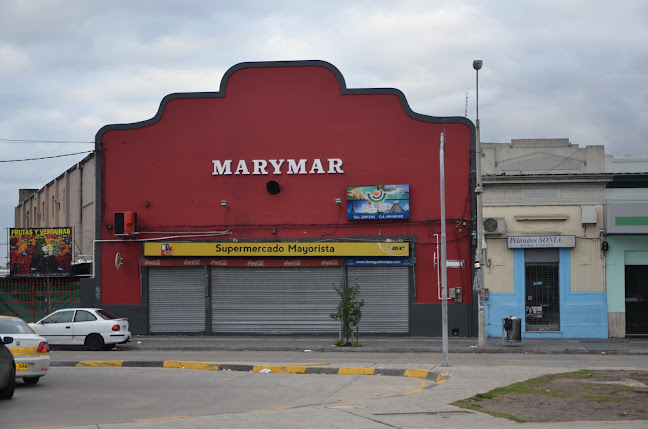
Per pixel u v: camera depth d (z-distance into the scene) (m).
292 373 21.14
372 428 11.42
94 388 17.86
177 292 34.19
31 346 17.41
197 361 23.61
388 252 32.53
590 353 26.69
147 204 34.34
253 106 34.09
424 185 32.94
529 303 31.95
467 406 13.56
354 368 20.94
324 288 33.31
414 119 33.12
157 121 34.56
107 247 34.59
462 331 32.44
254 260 33.69
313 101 33.75
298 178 33.72
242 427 11.57
